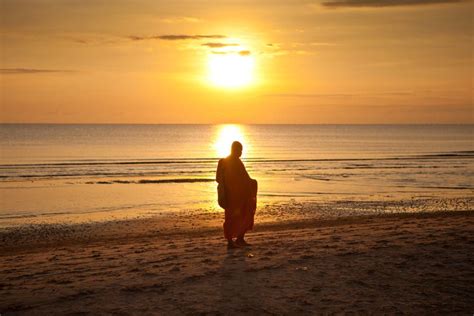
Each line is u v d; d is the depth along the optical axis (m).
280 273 7.50
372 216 20.48
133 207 24.31
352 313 5.80
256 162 55.59
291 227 17.38
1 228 18.53
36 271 8.33
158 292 6.61
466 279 7.11
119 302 6.23
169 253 9.62
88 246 13.98
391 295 6.44
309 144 110.81
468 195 28.31
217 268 7.84
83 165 49.50
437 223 13.53
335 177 39.19
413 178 38.03
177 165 50.34
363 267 7.77
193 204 25.39
